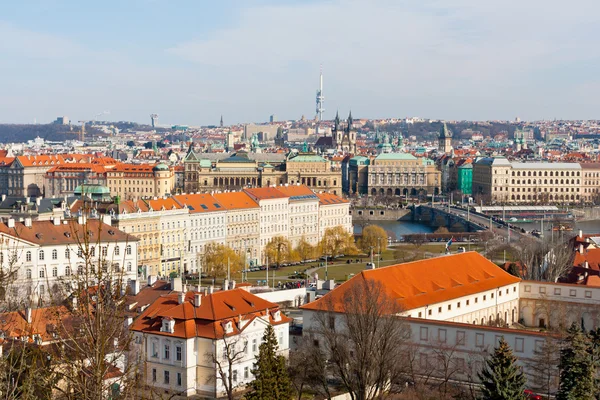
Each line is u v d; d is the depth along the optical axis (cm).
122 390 9750
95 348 8688
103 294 9188
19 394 10606
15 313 18662
